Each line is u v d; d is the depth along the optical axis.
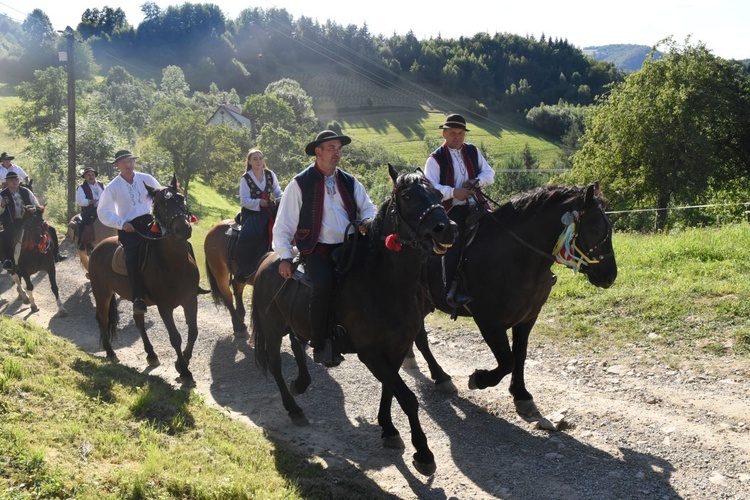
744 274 9.23
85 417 4.94
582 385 6.95
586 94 91.69
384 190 42.09
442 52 104.81
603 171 35.88
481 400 6.66
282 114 87.75
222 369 8.18
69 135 20.98
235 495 4.11
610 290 9.41
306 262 5.31
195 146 55.25
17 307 11.80
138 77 132.00
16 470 3.83
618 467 5.14
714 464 5.07
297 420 6.32
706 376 6.72
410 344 5.17
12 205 11.45
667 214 30.83
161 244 7.53
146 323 10.29
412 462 5.46
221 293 9.55
